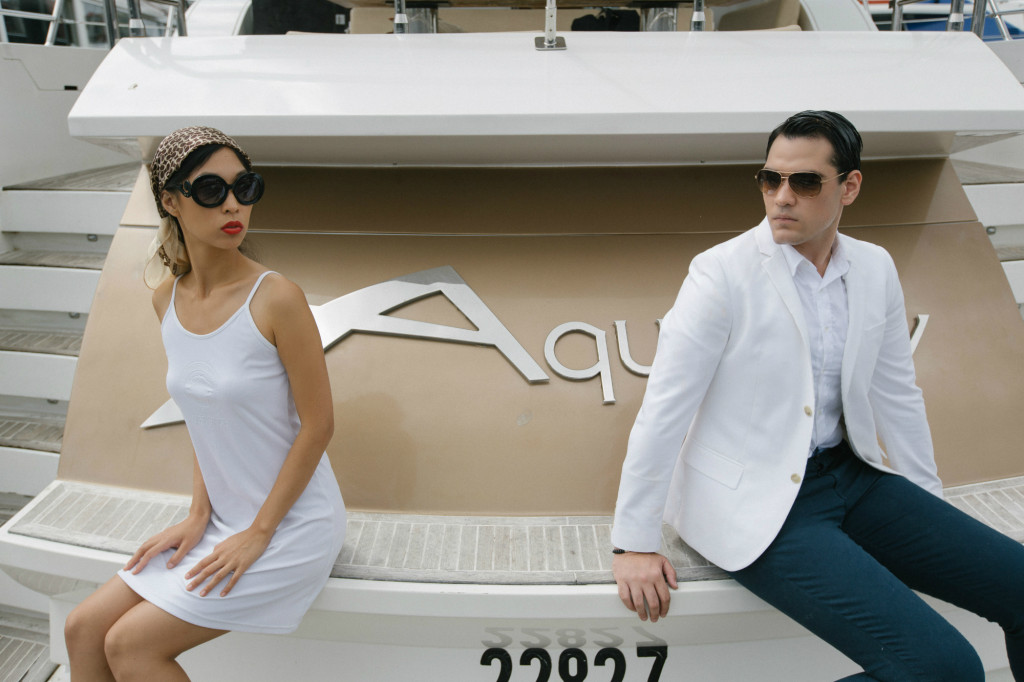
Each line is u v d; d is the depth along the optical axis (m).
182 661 1.87
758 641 1.79
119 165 4.26
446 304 2.09
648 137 2.01
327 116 1.96
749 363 1.58
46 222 3.48
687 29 3.19
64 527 1.83
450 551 1.76
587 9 3.05
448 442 1.95
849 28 3.78
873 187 2.39
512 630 1.71
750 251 1.59
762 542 1.55
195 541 1.61
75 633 1.52
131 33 2.60
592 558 1.74
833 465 1.70
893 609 1.42
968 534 1.55
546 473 1.92
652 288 2.12
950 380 2.12
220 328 1.51
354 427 1.97
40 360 3.00
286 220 2.25
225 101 2.04
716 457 1.63
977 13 2.70
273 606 1.57
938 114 2.03
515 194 2.28
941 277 2.25
